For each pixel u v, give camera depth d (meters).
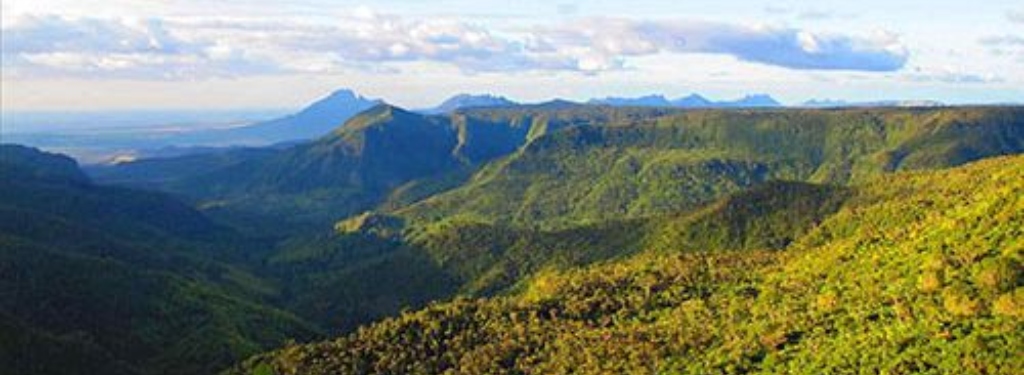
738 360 158.38
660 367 164.00
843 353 148.00
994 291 148.75
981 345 134.88
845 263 199.25
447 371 179.12
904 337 145.62
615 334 183.50
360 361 188.50
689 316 190.88
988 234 174.00
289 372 190.12
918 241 191.00
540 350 183.38
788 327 167.25
